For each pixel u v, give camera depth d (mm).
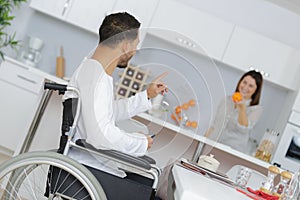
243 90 5059
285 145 5059
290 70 5242
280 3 5484
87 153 2045
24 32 5418
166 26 5199
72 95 2002
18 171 2193
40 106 3748
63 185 2045
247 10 5570
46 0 5180
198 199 1414
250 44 5254
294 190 2053
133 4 5203
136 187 2027
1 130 4598
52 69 5445
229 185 2242
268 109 5504
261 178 3471
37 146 3752
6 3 5168
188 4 5539
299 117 5102
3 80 4609
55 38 5461
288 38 5578
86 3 5199
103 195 1962
